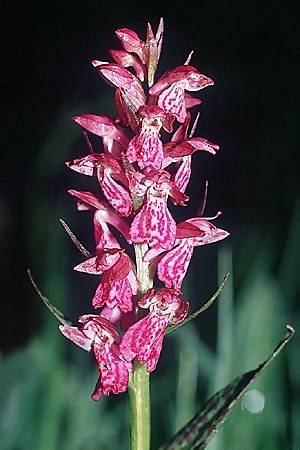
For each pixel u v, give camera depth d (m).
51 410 0.37
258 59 0.68
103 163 0.27
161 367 0.45
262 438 0.37
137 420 0.28
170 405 0.38
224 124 0.66
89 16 0.71
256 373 0.28
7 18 0.71
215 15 0.70
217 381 0.36
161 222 0.27
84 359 0.43
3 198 0.64
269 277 0.43
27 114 0.69
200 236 0.28
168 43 0.71
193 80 0.27
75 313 0.51
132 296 0.28
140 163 0.27
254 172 0.62
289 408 0.38
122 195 0.27
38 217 0.53
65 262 0.50
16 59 0.70
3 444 0.38
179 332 0.40
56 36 0.71
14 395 0.39
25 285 0.58
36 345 0.40
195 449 0.28
